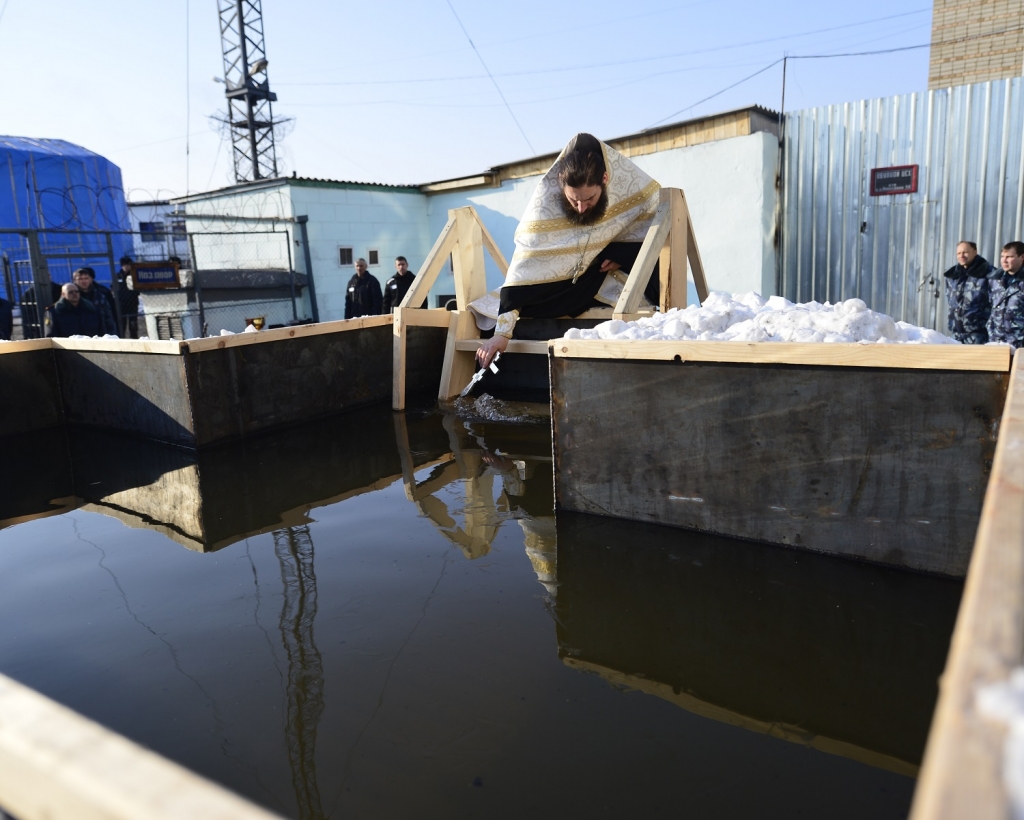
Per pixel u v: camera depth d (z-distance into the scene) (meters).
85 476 3.52
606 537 2.37
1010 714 0.40
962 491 1.92
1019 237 6.87
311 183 10.86
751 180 8.05
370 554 2.29
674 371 2.33
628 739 1.32
